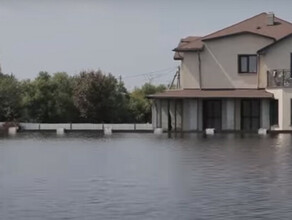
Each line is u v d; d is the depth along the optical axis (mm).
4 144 27797
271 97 39000
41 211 10641
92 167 17281
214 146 25312
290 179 14406
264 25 43031
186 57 41875
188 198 11812
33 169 16812
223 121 40156
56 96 55938
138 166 17484
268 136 33656
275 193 12367
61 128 43312
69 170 16516
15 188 13203
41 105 55562
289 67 40188
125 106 57188
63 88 56750
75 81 56750
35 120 55250
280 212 10430
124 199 11758
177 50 41750
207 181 14141
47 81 57375
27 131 44031
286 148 23844
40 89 55938
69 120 55781
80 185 13602
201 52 41625
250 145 25750
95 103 53875
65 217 10141
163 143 27766
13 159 19828
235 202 11352
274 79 39344
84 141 30125
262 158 19625
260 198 11773
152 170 16422
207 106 40594
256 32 41219
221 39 41375
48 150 23750
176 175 15273
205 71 41625
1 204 11297
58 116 55688
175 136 34750
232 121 40000
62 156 20906
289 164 17719
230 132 38812
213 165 17578
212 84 41562
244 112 40156
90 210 10703
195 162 18500
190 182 13984
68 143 28422
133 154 21594
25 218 10070
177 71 48281
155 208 10828
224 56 41375
